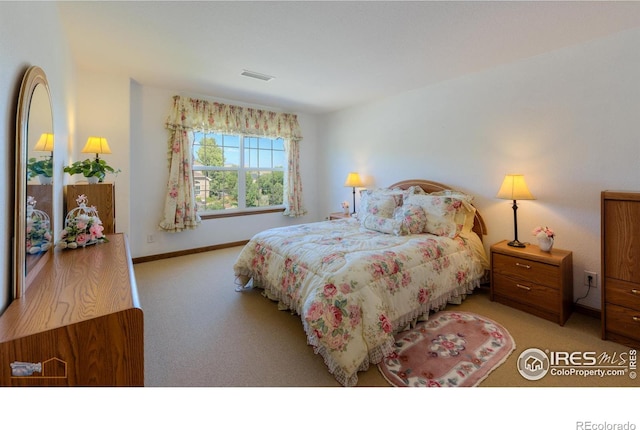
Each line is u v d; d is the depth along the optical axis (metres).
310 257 2.14
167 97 3.84
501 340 2.00
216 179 4.45
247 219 4.76
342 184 4.86
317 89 3.67
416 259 2.22
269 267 2.47
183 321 2.29
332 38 2.31
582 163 2.36
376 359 1.73
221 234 4.50
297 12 1.96
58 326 0.87
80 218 1.87
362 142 4.44
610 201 1.94
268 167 5.01
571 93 2.39
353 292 1.76
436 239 2.56
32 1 1.40
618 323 1.94
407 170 3.78
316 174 5.40
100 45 2.49
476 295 2.79
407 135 3.76
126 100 3.34
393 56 2.64
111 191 2.41
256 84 3.50
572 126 2.39
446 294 2.42
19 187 1.09
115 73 3.21
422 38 2.29
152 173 3.81
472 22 2.05
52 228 1.73
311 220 5.39
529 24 2.06
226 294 2.83
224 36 2.30
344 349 1.61
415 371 1.69
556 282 2.21
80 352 0.90
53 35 1.84
